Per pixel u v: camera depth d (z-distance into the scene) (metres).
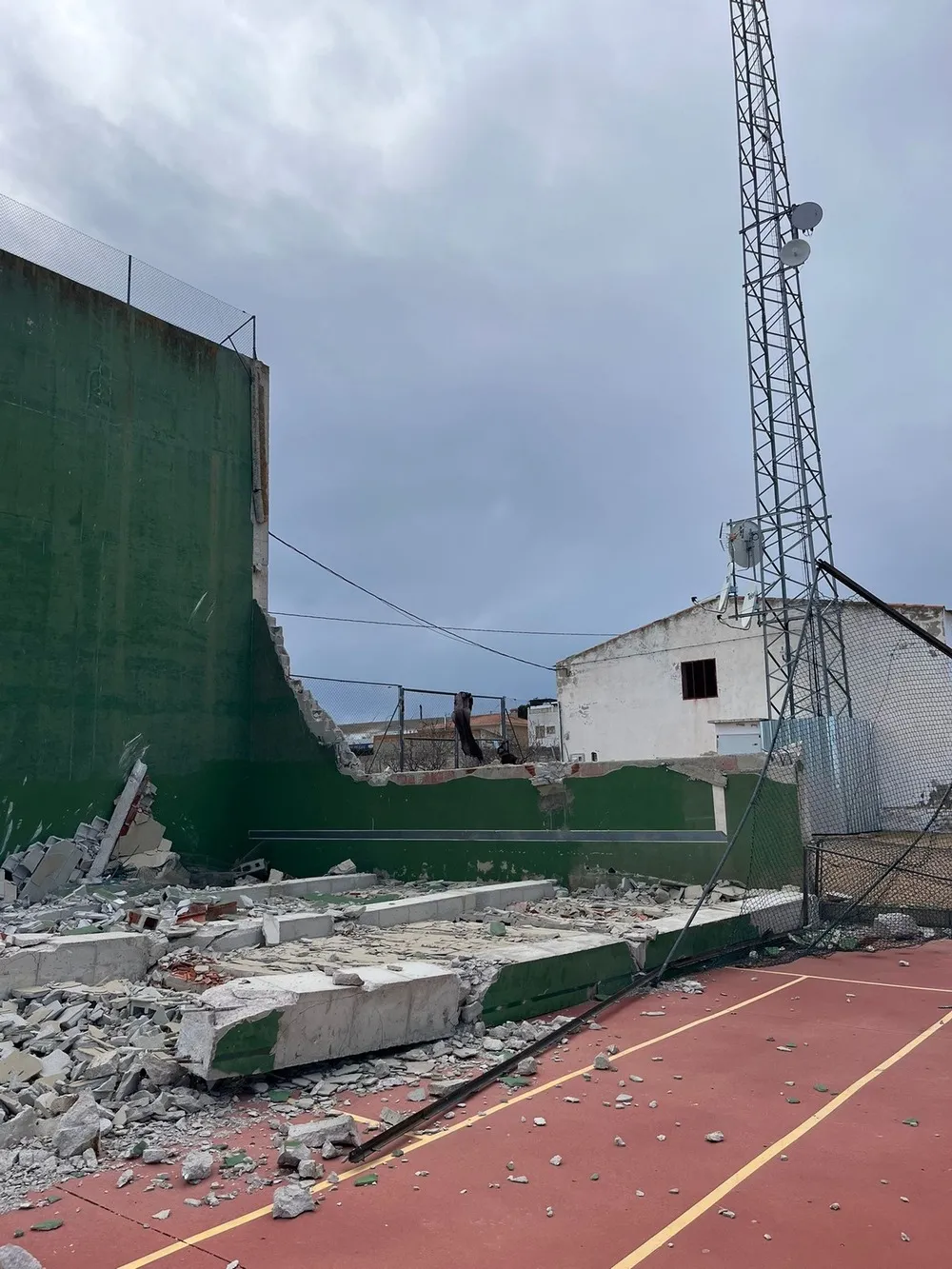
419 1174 5.14
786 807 13.02
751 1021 8.48
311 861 18.36
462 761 20.34
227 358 19.83
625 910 12.60
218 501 19.30
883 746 17.80
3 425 15.63
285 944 10.65
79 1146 5.43
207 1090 6.43
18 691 15.44
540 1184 5.00
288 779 18.94
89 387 17.03
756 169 27.06
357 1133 5.68
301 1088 6.63
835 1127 5.82
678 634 32.22
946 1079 6.77
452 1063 7.21
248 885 15.66
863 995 9.48
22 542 15.72
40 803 15.55
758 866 13.10
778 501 24.55
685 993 9.67
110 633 16.94
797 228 25.58
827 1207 4.72
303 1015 6.77
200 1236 4.45
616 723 33.38
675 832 13.91
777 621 24.39
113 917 12.56
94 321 17.25
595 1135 5.70
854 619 24.64
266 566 20.23
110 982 9.03
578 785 15.05
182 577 18.38
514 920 12.27
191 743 18.30
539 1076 6.91
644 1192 4.90
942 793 17.02
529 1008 8.60
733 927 11.57
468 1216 4.63
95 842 16.08
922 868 13.84
